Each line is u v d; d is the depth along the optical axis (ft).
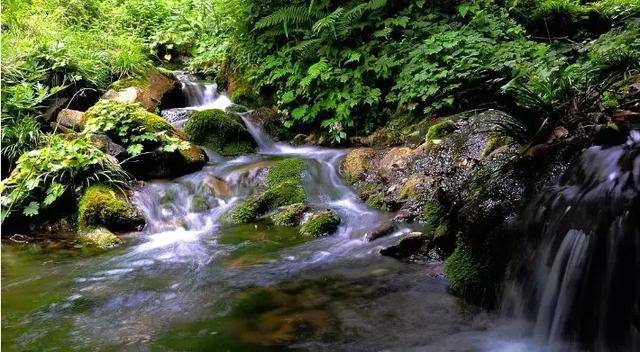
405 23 21.97
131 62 24.57
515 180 11.28
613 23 24.45
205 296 11.66
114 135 19.25
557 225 9.55
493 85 18.29
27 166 17.31
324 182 18.69
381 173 18.16
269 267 13.16
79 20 29.76
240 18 25.73
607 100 11.94
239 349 9.28
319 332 9.77
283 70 23.24
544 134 11.55
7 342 9.87
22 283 12.92
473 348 9.08
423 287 11.50
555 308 9.18
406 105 20.70
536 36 24.81
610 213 8.64
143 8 33.81
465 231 11.64
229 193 18.53
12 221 16.85
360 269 12.66
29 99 20.02
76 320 10.75
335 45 22.71
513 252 10.42
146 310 11.10
